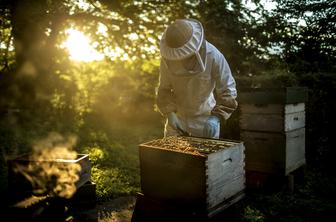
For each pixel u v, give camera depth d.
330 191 3.79
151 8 8.16
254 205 3.33
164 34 2.57
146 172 2.30
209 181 2.00
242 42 6.61
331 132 4.98
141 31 8.59
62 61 8.91
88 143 6.32
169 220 2.15
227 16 6.60
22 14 6.88
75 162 2.71
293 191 3.74
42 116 8.61
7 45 7.91
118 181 4.01
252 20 6.71
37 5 6.77
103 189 3.64
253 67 6.03
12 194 2.67
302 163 4.00
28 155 2.93
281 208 3.25
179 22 2.49
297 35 6.44
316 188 3.89
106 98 10.71
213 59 2.73
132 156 5.43
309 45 6.32
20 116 8.22
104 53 9.13
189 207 2.07
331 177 4.32
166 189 2.20
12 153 5.13
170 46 2.44
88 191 2.92
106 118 10.41
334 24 6.19
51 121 8.34
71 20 8.12
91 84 10.57
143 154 2.30
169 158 2.14
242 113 3.82
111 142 6.61
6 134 6.59
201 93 2.88
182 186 2.09
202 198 2.00
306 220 3.01
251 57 6.16
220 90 2.86
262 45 6.63
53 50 8.30
